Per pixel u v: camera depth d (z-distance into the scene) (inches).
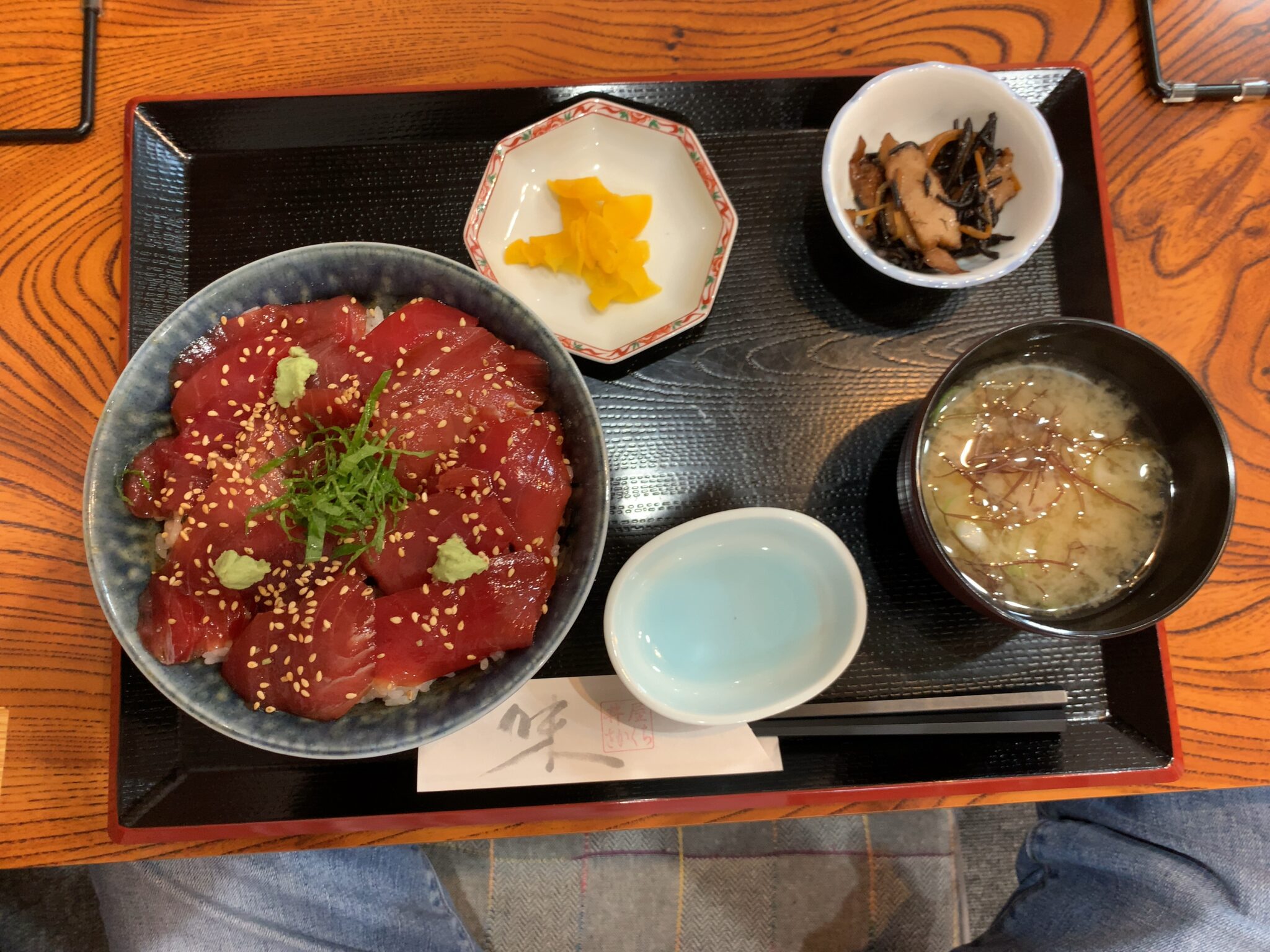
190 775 15.2
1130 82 17.0
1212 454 13.9
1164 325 16.5
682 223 16.8
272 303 14.9
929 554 14.4
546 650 13.6
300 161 16.5
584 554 14.0
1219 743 15.4
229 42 16.8
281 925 18.1
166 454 14.3
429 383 14.5
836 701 15.5
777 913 21.9
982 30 17.1
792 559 15.5
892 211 15.9
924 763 15.3
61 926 19.8
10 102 16.5
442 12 17.0
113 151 16.4
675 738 15.1
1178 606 13.4
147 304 16.0
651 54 17.0
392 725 13.7
